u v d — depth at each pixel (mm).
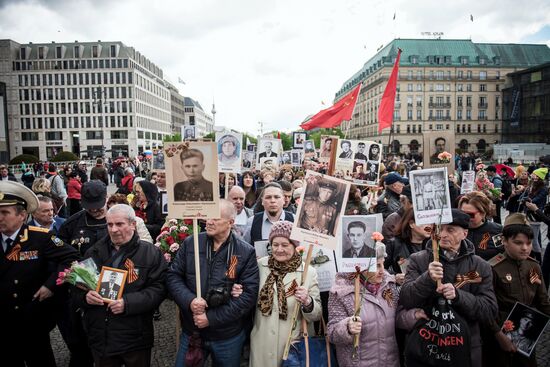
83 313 3902
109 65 99000
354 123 112375
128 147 99938
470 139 90625
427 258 3592
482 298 3398
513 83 79375
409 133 89688
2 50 98500
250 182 8844
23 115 100125
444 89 89938
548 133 70812
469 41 93125
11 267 3996
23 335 4059
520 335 3783
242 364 4855
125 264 3797
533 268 4008
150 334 3887
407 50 90375
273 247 3812
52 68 99250
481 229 4664
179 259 4043
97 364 3738
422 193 3373
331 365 3742
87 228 4930
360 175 8320
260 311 3822
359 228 3469
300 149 15531
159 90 123812
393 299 3639
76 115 99938
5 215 3926
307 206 3689
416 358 3375
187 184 3805
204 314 3689
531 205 7129
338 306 3604
